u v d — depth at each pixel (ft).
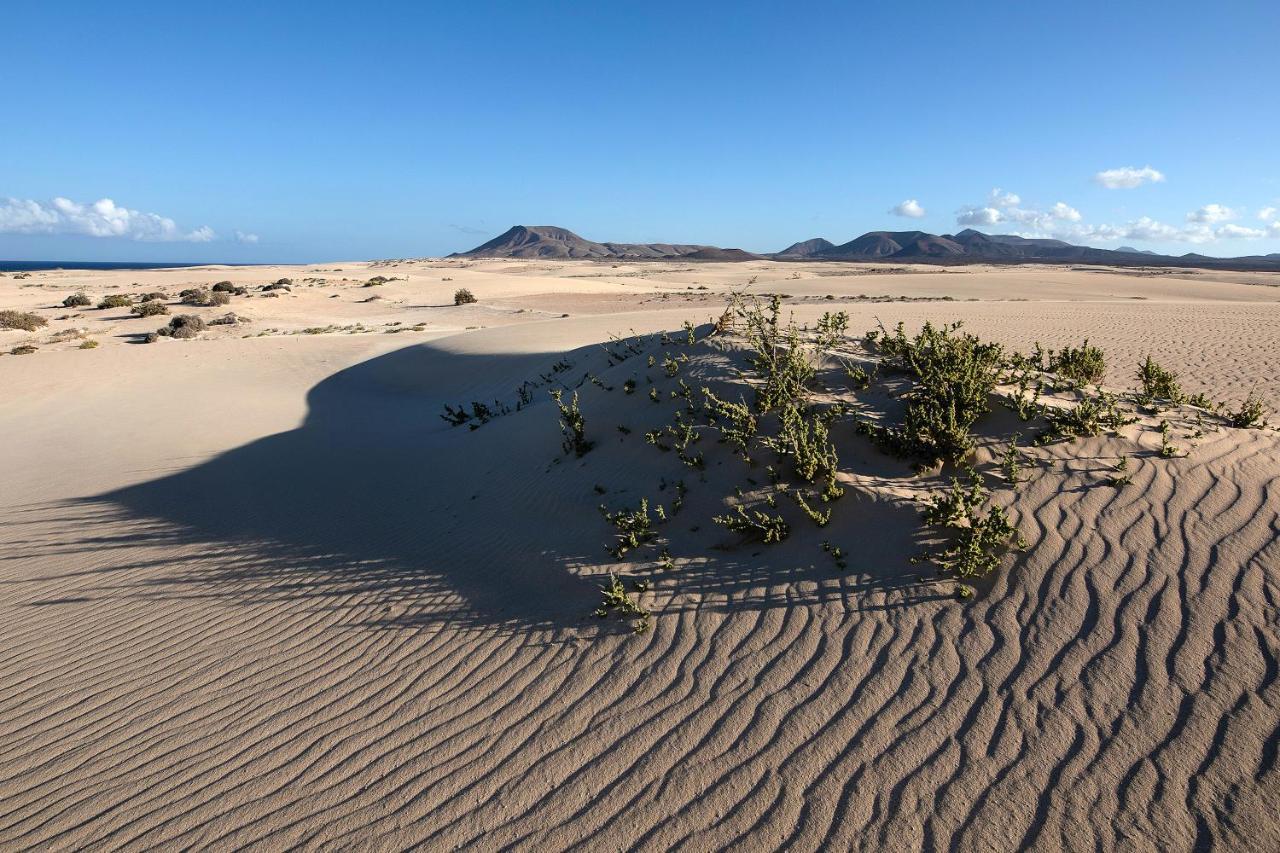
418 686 15.93
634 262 516.32
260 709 15.72
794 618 16.15
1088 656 13.66
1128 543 16.40
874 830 10.96
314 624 19.21
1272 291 149.18
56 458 42.09
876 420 23.30
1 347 88.48
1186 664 13.07
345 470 34.88
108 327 106.42
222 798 13.15
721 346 32.40
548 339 68.85
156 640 19.27
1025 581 15.89
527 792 12.49
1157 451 19.60
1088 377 30.25
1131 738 11.86
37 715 16.37
